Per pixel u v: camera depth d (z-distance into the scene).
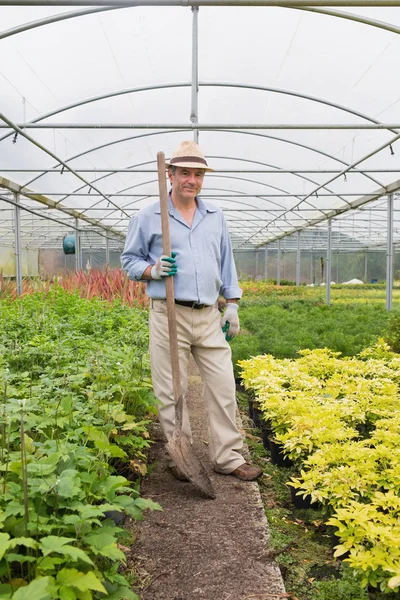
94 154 11.75
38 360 4.83
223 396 3.51
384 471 2.84
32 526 1.94
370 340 8.02
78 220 20.56
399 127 7.95
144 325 6.93
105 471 2.55
